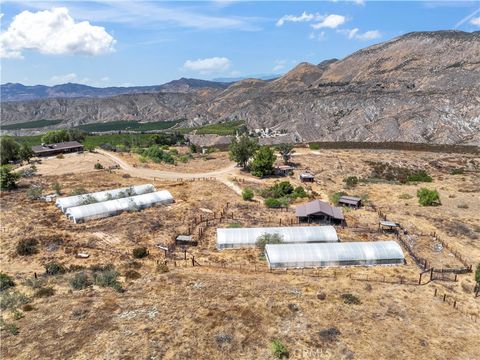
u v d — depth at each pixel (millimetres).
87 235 62469
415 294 44281
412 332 36125
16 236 61656
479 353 33438
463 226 68375
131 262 52406
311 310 39312
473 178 113438
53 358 31719
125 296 42500
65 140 170750
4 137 131500
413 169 131500
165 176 110562
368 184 104938
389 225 65812
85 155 142750
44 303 41125
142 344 33281
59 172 113438
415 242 61688
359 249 54062
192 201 83062
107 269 50000
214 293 42906
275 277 48688
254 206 80562
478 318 39562
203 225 68125
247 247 58781
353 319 37938
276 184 93938
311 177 105812
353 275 50219
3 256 55125
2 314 38969
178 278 47312
